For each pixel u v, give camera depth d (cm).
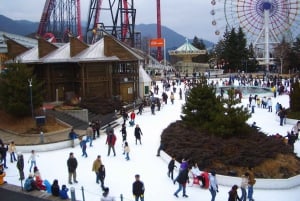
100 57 5634
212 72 12888
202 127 3466
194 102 3672
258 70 13738
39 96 4400
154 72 12538
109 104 5197
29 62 5656
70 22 11875
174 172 2806
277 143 2995
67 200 2273
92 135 3731
